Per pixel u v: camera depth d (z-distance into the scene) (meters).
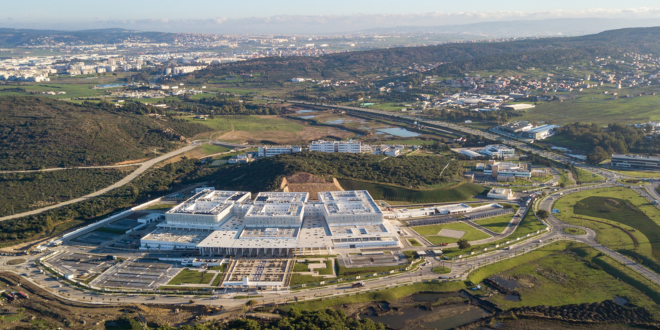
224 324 184.12
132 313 194.38
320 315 182.12
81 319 189.75
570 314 198.00
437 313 199.00
